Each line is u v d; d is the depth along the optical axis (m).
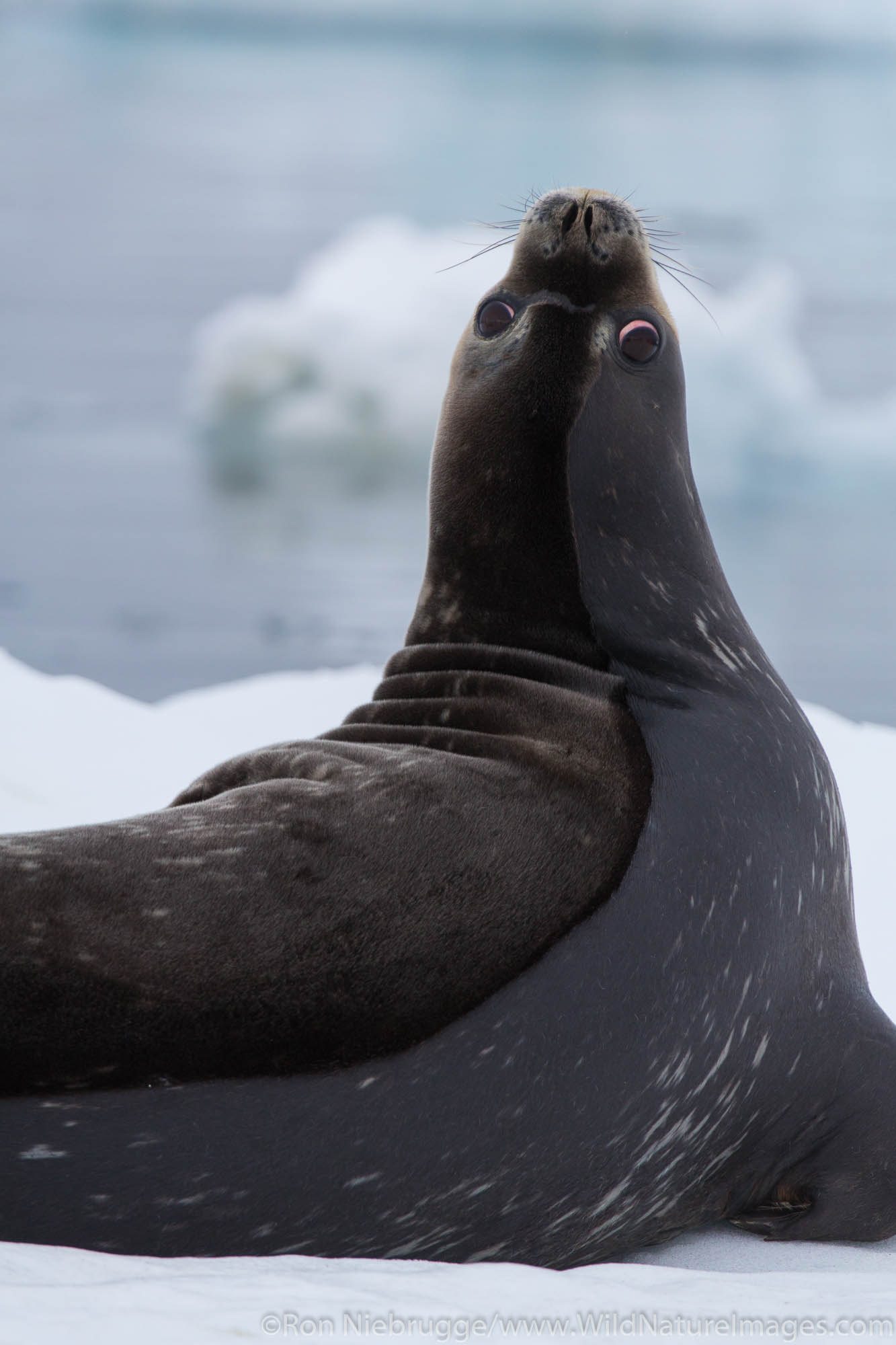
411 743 9.30
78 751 20.70
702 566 11.06
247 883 7.61
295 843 7.86
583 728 9.45
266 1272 6.91
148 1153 7.18
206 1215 7.33
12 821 17.98
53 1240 7.14
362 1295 6.64
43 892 7.31
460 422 11.02
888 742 23.19
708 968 8.76
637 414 10.87
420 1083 7.67
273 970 7.41
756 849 9.30
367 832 8.04
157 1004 7.20
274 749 9.12
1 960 7.05
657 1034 8.48
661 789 9.18
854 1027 9.96
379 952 7.65
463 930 7.91
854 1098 9.77
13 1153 7.03
